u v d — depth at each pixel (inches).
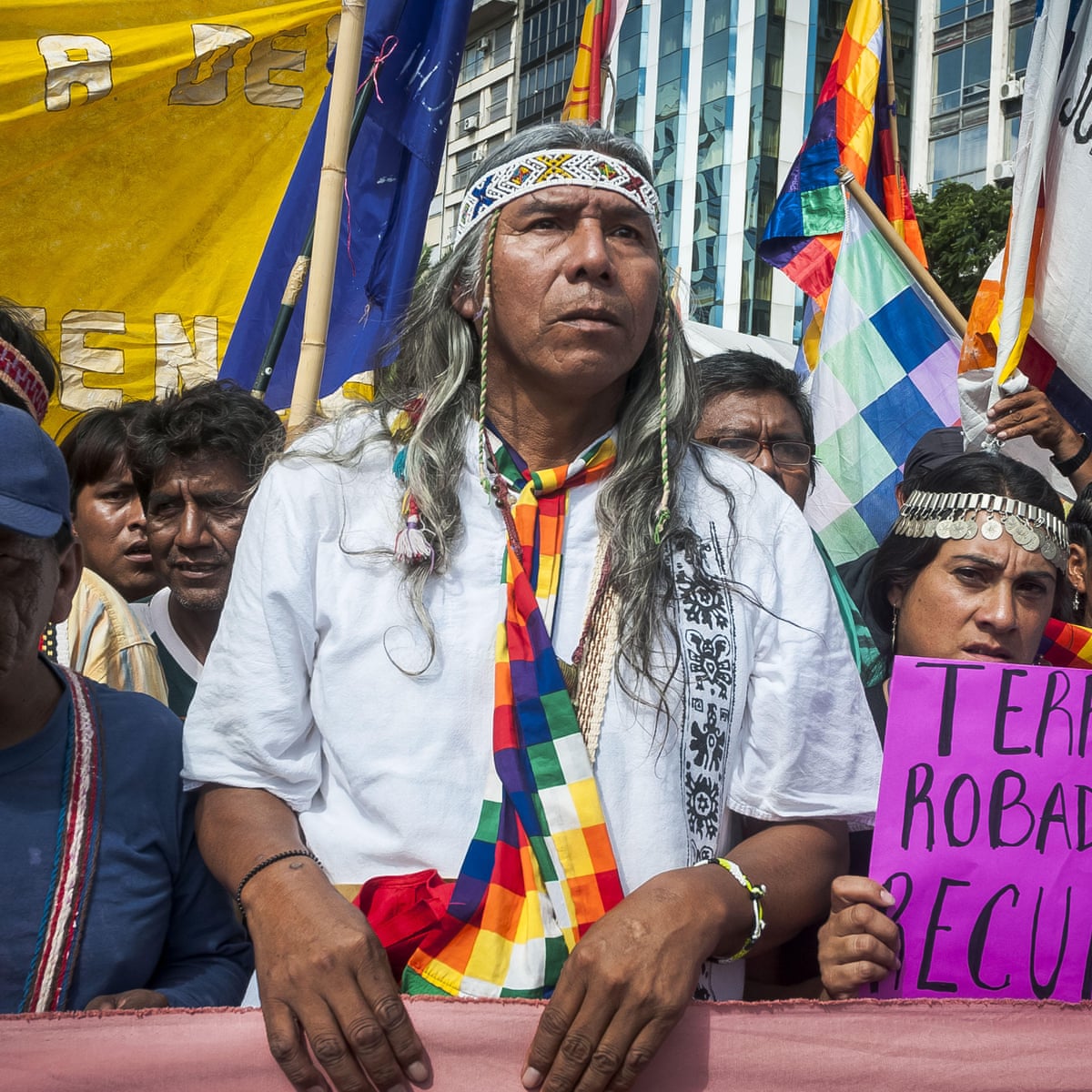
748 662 68.1
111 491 132.6
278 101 159.8
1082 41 125.6
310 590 66.3
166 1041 60.9
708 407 124.7
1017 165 124.0
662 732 65.3
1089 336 125.0
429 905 61.8
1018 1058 63.2
